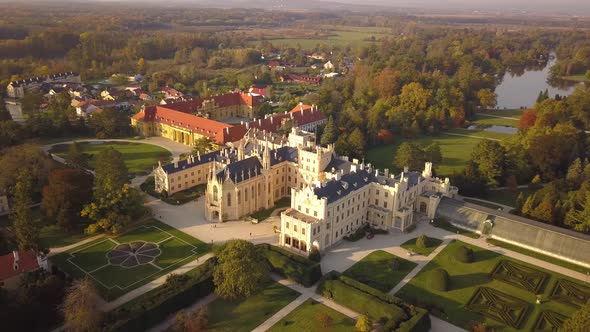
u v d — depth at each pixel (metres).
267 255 159.88
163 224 188.88
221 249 159.25
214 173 189.75
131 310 130.12
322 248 171.38
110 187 183.25
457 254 166.38
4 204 197.12
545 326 134.25
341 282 145.88
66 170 190.50
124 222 179.62
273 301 143.00
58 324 129.50
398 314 130.38
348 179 186.12
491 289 150.00
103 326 125.94
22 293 126.31
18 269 139.62
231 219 194.88
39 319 125.94
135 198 189.88
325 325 130.50
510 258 168.25
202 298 143.62
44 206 179.12
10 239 170.50
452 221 191.50
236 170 195.50
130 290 145.62
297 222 167.00
